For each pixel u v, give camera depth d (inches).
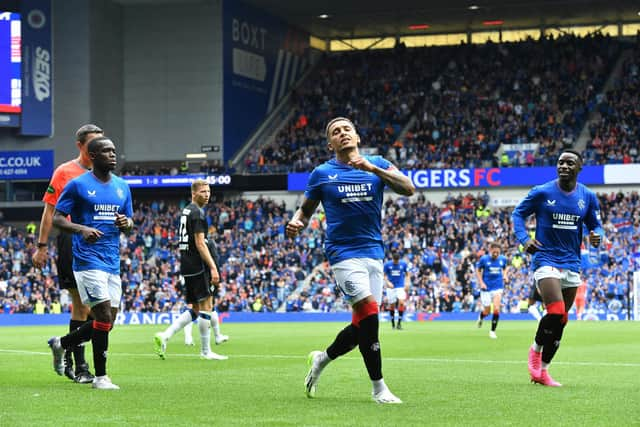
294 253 2353.6
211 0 2709.2
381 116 2856.8
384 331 1416.1
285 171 2596.0
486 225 2343.8
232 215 2522.1
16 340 1171.9
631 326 1524.4
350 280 464.1
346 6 2888.8
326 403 464.1
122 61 2770.7
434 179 2492.6
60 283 600.4
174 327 804.6
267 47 2925.7
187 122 2731.3
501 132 2677.2
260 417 410.0
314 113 2920.8
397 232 2335.1
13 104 2546.8
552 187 573.9
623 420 402.3
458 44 3255.4
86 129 605.9
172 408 442.0
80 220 543.8
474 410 436.1
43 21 2566.4
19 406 447.8
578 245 579.2
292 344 1054.4
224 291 2218.3
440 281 2142.0
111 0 2711.6
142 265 2357.3
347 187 469.4
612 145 2518.5
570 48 2923.2
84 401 469.4
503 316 2036.2
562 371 674.8
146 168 2748.5
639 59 2819.9
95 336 537.0
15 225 2623.0
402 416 414.0
